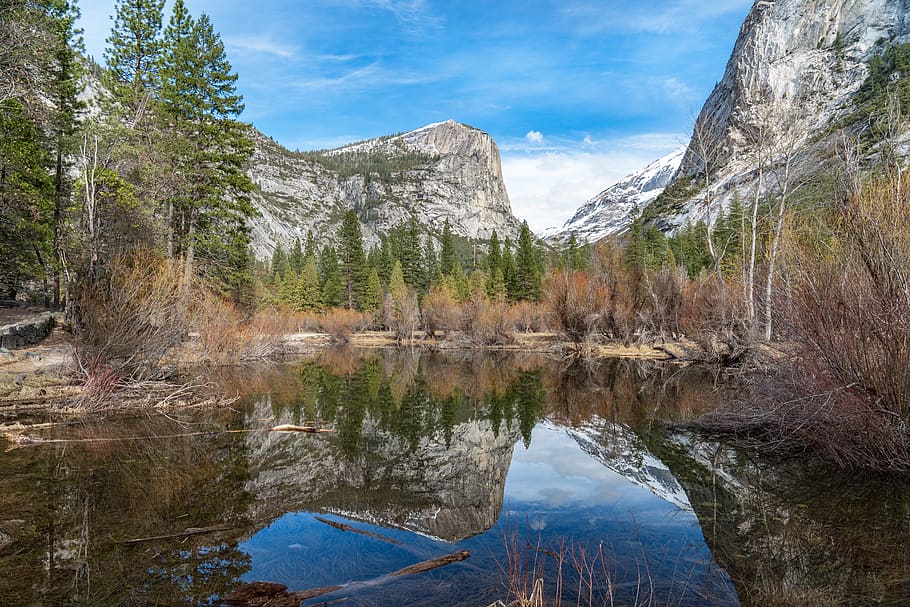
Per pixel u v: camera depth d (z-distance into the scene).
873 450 6.08
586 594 3.51
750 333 16.00
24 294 21.75
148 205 17.45
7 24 13.79
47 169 18.70
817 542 4.41
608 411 11.38
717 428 8.98
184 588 3.58
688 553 4.27
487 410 11.70
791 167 18.98
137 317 11.56
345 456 7.69
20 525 4.70
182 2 20.97
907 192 5.57
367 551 4.34
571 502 5.74
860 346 5.82
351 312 47.81
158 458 7.16
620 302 25.84
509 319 32.88
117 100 19.83
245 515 5.18
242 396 12.96
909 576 3.72
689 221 59.78
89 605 3.29
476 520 5.16
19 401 10.09
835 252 6.18
